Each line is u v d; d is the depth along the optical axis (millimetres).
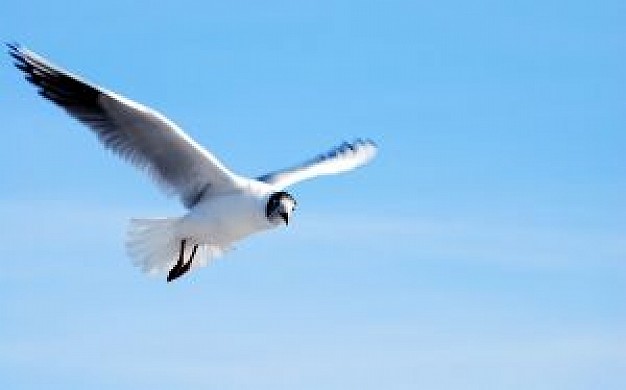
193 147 19094
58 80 18969
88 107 19141
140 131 19141
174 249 19578
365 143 21734
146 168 19328
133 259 19547
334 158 21328
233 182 19281
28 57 18750
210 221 19219
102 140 19172
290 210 19156
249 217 19188
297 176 20797
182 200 19438
